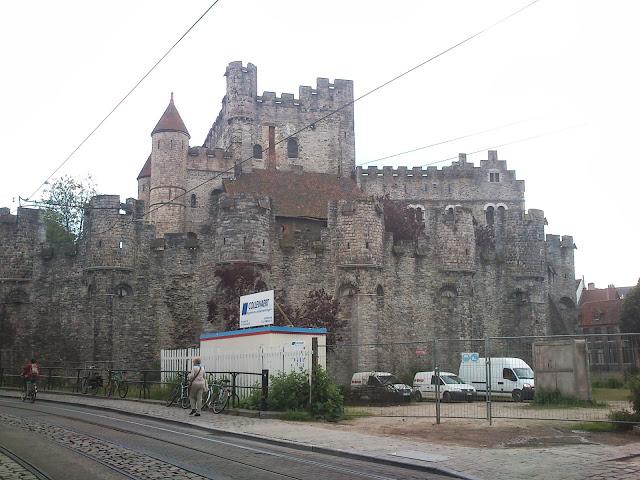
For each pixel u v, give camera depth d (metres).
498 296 53.12
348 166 81.56
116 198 46.34
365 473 12.93
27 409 25.84
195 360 23.62
